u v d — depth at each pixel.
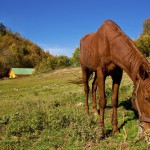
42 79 33.94
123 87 11.16
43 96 14.36
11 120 7.63
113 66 5.90
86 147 5.36
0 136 6.62
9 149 5.61
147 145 5.01
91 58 6.63
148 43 52.88
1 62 86.88
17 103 11.80
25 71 84.19
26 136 6.27
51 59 62.22
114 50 5.64
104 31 5.96
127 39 5.50
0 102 13.36
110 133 6.09
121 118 7.21
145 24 75.94
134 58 5.13
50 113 7.19
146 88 4.61
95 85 8.01
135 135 5.74
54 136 6.11
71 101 10.45
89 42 7.03
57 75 35.50
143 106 4.74
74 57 58.50
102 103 5.99
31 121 6.89
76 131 5.86
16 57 100.56
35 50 117.12
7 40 128.12
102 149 5.08
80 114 6.96
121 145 5.18
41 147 5.53
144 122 4.80
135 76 4.98
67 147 5.43
